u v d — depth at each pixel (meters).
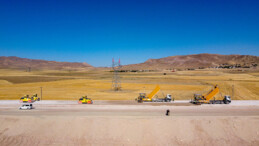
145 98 55.00
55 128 32.50
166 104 52.03
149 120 33.75
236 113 43.16
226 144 30.33
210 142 30.53
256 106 49.62
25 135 31.38
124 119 34.00
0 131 32.12
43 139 30.67
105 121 33.66
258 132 32.38
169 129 32.25
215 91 52.53
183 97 66.38
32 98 55.88
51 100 57.25
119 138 30.83
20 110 45.47
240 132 32.34
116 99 62.09
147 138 30.84
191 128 32.56
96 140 30.52
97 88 88.75
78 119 34.06
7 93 73.75
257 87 89.50
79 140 30.53
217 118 34.81
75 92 76.44
